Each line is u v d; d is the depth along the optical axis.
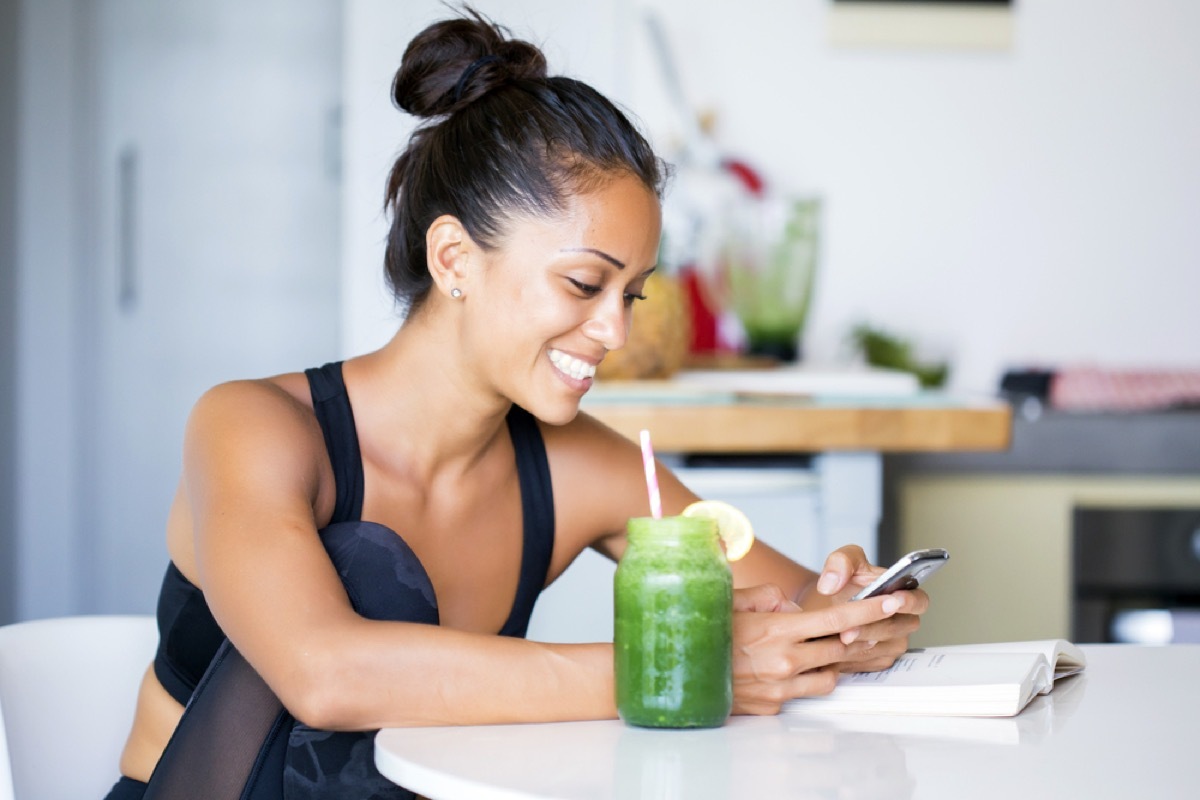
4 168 3.86
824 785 0.85
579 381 1.21
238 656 1.13
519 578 1.41
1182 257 3.43
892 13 3.38
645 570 1.00
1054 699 1.11
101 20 3.87
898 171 3.41
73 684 1.35
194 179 3.83
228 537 1.09
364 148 2.68
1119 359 3.43
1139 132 3.43
